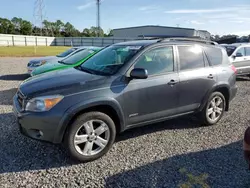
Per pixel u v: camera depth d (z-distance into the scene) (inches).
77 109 130.6
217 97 196.4
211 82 187.0
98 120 139.2
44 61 397.1
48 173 125.8
